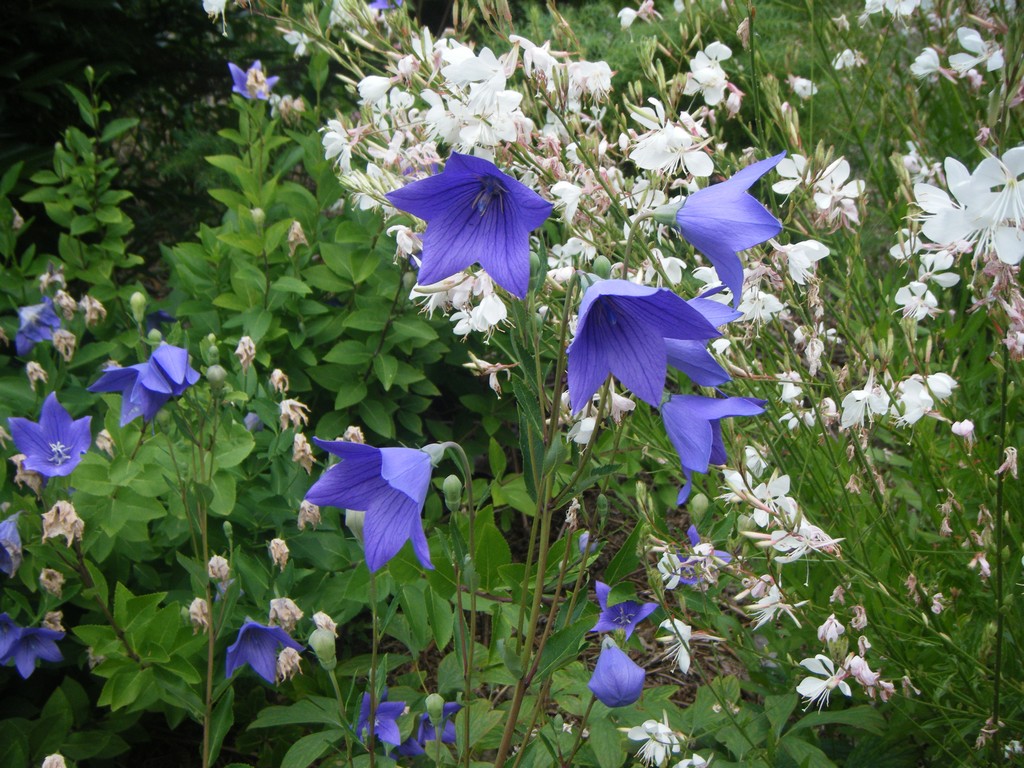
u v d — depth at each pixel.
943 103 1.08
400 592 0.74
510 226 0.48
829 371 0.70
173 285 1.08
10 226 1.00
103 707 0.82
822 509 0.81
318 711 0.71
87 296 0.90
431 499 0.92
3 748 0.73
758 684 0.80
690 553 0.68
